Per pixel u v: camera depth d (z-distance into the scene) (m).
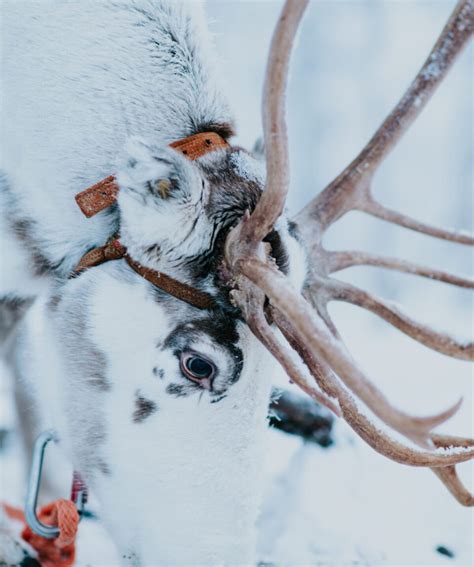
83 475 2.81
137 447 2.62
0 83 2.99
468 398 4.69
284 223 2.59
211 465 2.55
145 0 3.07
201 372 2.51
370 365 5.31
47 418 2.97
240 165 2.66
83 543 3.28
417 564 3.33
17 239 3.00
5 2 3.04
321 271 2.86
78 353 2.71
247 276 2.33
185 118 2.96
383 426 2.59
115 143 2.90
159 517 2.62
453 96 13.44
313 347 2.13
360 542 3.45
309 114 13.66
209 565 2.57
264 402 2.56
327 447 4.07
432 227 2.99
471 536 3.53
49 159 2.91
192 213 2.47
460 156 13.11
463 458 2.44
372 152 2.97
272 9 14.07
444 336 2.39
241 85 13.35
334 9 14.09
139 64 2.98
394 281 10.03
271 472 3.86
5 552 3.01
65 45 2.99
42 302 3.02
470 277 2.95
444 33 2.87
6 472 3.78
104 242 2.82
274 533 3.47
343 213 2.97
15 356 3.37
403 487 3.89
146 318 2.57
